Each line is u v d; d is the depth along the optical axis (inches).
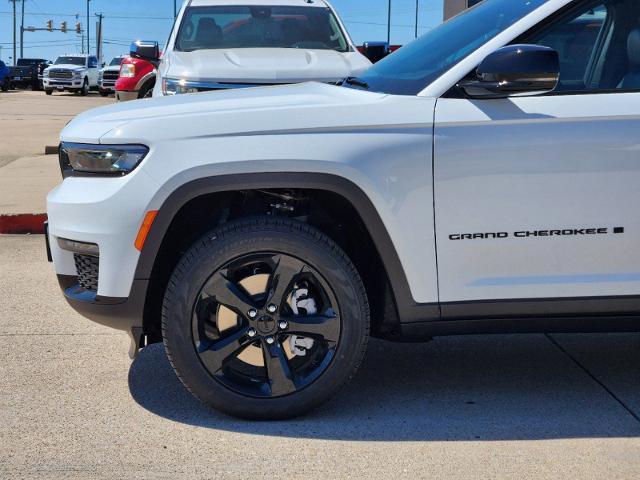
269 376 141.3
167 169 137.1
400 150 138.1
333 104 141.3
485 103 140.3
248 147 137.0
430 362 176.1
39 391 158.4
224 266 137.9
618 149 138.6
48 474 125.0
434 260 140.1
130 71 524.4
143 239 137.8
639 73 144.6
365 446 134.7
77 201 141.6
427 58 156.4
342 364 140.8
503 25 150.6
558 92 142.5
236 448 134.0
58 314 209.2
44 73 1572.3
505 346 185.9
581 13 145.6
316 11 335.9
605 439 136.9
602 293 141.4
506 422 144.3
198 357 139.5
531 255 140.4
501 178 138.7
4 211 323.6
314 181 137.1
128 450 133.2
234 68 283.7
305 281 141.3
